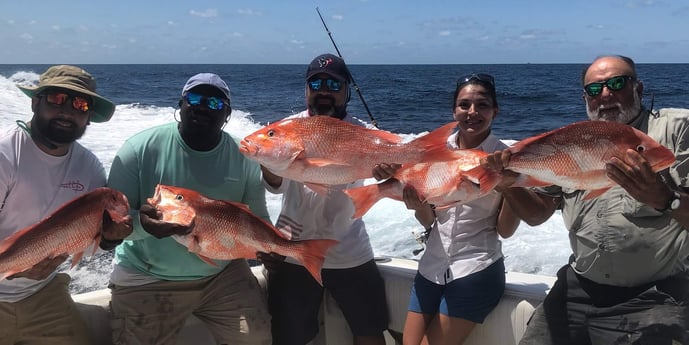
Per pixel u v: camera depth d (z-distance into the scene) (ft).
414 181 8.56
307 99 11.09
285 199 10.94
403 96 110.01
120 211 8.36
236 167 10.36
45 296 9.26
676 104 89.10
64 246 8.08
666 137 8.09
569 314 8.91
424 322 10.11
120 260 9.98
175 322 9.95
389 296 11.30
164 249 9.64
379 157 8.49
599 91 8.55
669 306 7.96
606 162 6.93
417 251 11.64
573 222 8.86
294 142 8.34
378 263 11.72
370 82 166.71
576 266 8.89
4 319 8.96
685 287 8.09
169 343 9.91
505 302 10.00
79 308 10.05
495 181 7.61
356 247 10.82
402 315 11.12
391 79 190.60
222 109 9.82
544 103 95.96
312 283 10.69
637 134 6.89
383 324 11.00
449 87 139.85
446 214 10.19
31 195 9.01
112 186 9.75
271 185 10.19
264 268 11.85
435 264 10.16
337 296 10.83
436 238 10.27
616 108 8.48
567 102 97.04
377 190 8.69
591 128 7.11
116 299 9.90
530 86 139.85
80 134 9.25
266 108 88.28
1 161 8.78
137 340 9.59
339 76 10.77
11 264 7.84
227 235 8.48
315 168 8.39
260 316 10.17
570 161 7.20
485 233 10.04
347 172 8.49
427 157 8.48
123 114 58.23
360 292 10.77
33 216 9.06
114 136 42.14
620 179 6.85
